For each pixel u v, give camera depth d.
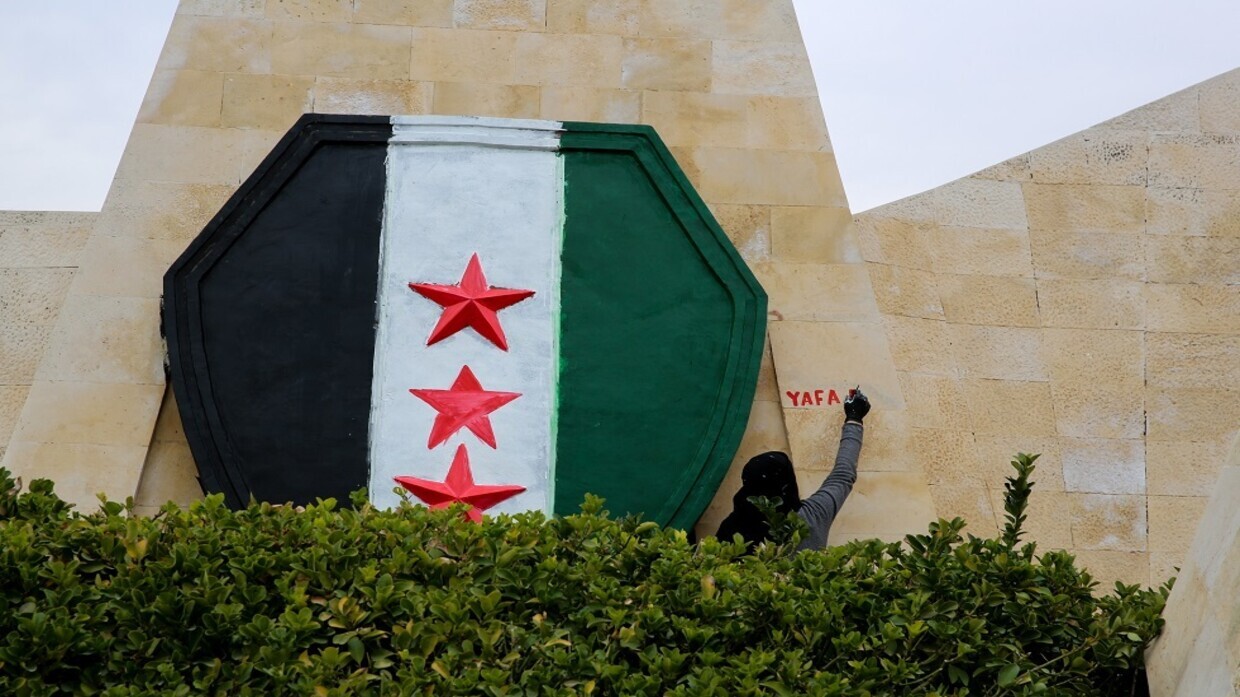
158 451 12.98
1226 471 9.65
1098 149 15.32
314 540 10.33
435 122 13.32
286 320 12.77
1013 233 14.95
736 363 12.85
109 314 13.23
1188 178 15.25
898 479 13.27
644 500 12.55
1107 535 13.97
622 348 12.90
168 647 9.45
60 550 10.07
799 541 10.75
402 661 9.37
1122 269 14.91
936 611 9.88
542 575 9.90
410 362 12.74
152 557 10.08
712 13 14.48
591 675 9.26
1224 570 9.09
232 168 13.77
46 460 12.84
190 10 14.16
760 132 14.17
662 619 9.65
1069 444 14.25
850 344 13.61
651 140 13.41
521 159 13.30
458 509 10.75
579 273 13.05
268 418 12.55
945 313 14.58
